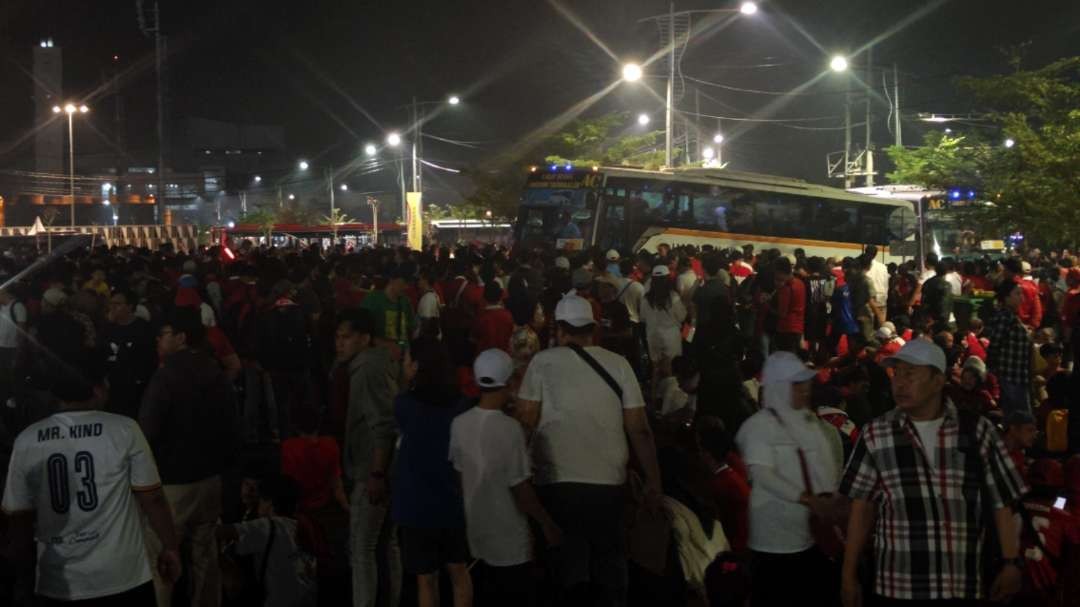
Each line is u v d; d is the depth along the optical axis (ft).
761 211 97.14
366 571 23.40
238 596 22.82
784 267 53.52
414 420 21.11
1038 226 80.38
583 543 20.67
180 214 360.28
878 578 16.08
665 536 23.50
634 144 146.00
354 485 23.67
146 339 34.76
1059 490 22.58
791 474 19.19
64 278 47.32
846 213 102.94
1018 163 82.94
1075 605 21.12
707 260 50.34
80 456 16.71
